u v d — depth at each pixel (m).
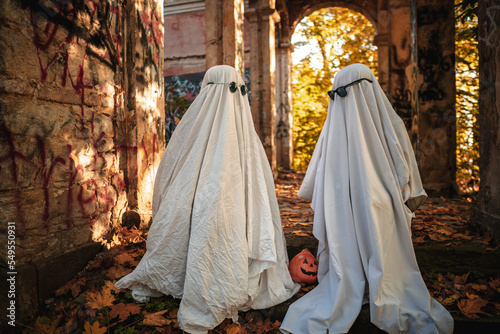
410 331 2.12
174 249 2.30
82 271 2.68
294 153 13.99
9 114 2.13
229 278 2.20
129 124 3.46
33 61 2.29
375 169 2.37
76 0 2.67
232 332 2.16
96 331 2.06
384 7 10.49
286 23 11.85
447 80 5.54
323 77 13.59
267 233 2.40
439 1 5.46
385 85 10.59
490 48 3.11
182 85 9.54
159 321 2.19
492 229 3.01
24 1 2.21
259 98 8.75
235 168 2.37
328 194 2.42
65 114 2.57
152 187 3.71
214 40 5.95
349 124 2.41
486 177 3.19
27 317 2.19
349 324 2.13
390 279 2.24
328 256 2.50
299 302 2.32
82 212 2.77
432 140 5.56
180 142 2.54
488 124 3.16
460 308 2.29
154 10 3.76
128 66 3.44
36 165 2.33
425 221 3.74
